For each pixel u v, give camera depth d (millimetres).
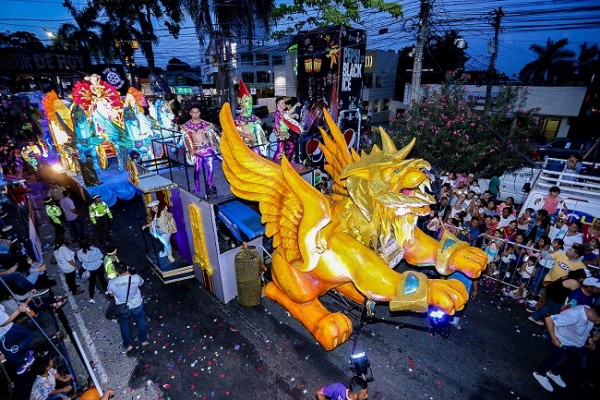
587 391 4887
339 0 14312
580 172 9344
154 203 7336
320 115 11047
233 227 6504
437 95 10773
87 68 19828
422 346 5645
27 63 17797
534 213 7781
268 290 6230
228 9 15117
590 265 5742
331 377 5098
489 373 5148
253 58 31734
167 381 5090
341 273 4793
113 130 10844
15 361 4719
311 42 10727
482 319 6211
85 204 11750
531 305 6504
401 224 4828
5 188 8969
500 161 10938
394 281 4578
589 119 18719
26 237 7516
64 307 6684
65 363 4992
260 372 5211
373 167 4621
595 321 4426
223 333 5980
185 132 6340
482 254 5168
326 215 4590
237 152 5098
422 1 10547
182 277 7391
